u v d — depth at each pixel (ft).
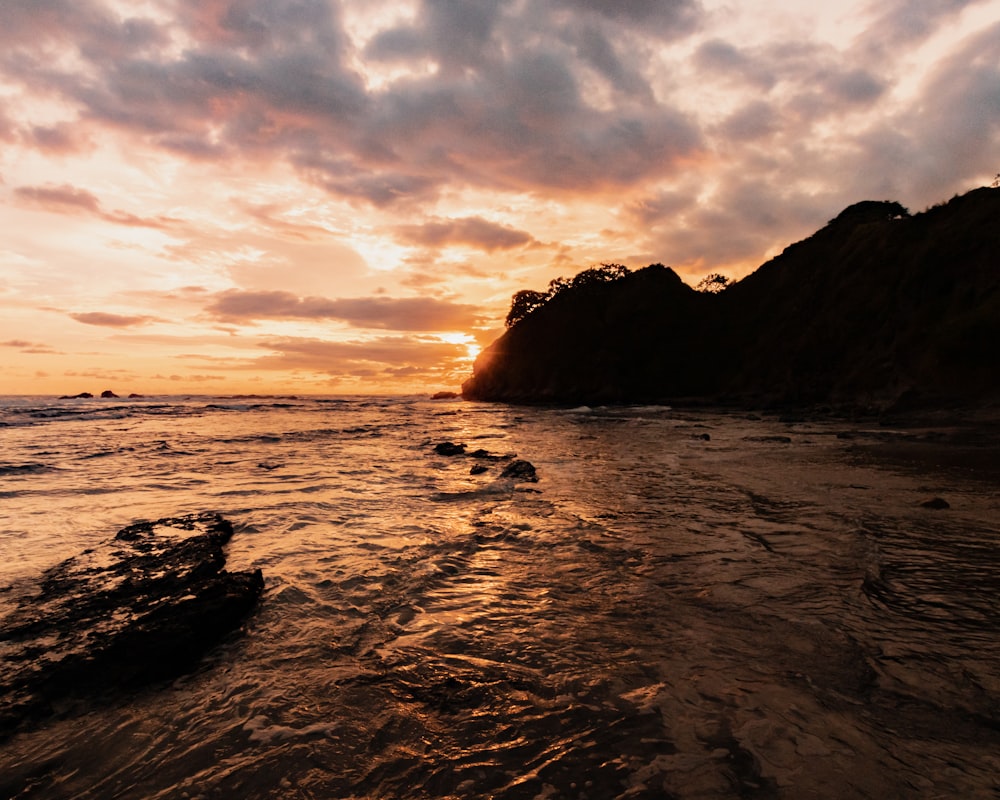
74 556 15.05
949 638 9.41
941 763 6.16
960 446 39.19
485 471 31.94
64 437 55.57
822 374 100.53
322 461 38.09
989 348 63.52
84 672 8.87
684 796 5.85
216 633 10.52
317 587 13.12
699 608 11.21
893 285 94.94
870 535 15.84
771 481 26.13
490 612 11.45
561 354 185.16
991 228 78.02
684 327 168.76
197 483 28.60
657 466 33.24
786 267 152.15
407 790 6.20
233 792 6.25
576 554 15.40
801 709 7.40
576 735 7.11
